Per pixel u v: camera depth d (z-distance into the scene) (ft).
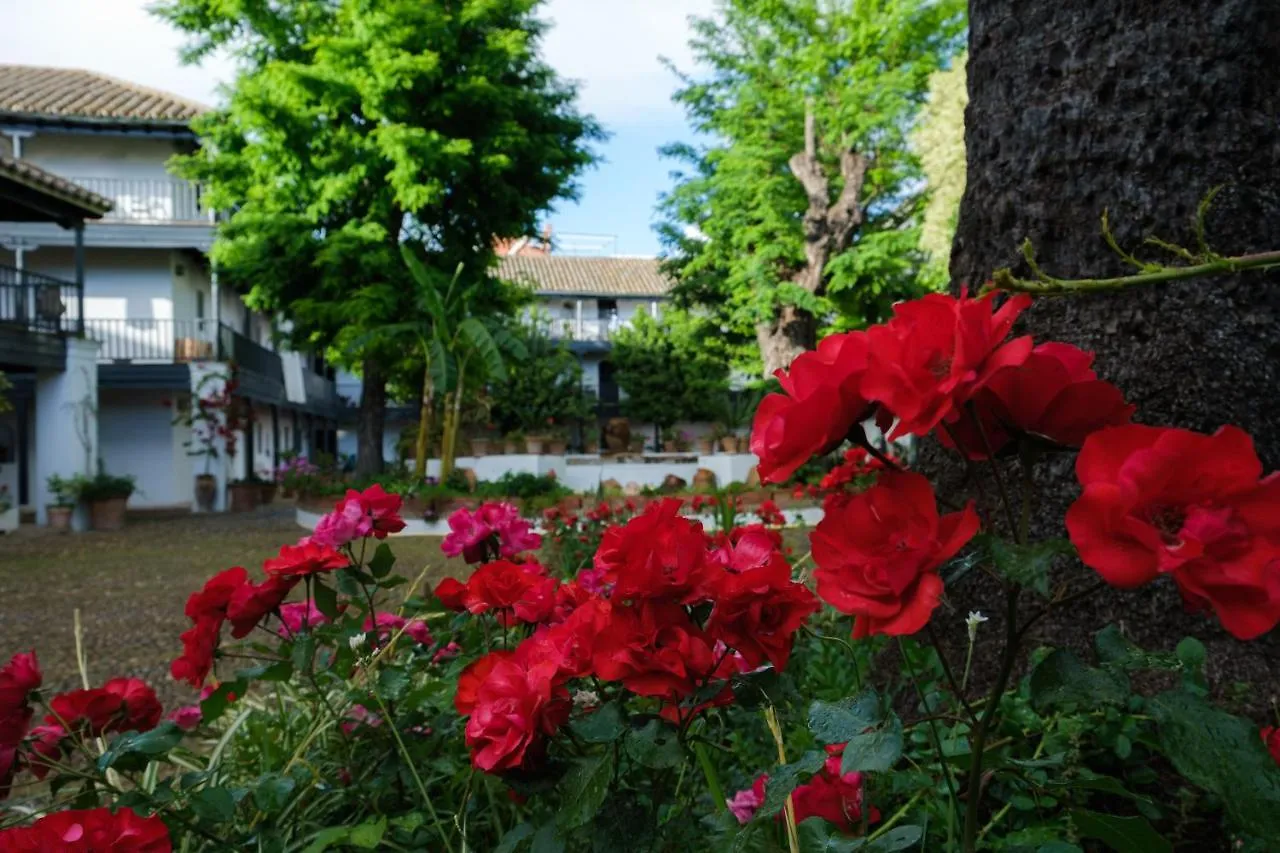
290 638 6.06
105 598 25.45
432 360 48.70
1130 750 4.66
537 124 60.59
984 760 3.62
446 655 6.82
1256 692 5.42
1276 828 2.61
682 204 79.51
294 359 99.19
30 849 3.67
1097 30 6.80
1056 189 6.96
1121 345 6.61
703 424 102.53
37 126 66.44
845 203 64.54
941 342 2.71
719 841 3.37
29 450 68.64
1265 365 6.25
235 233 55.98
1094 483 2.26
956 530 2.56
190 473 73.97
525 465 48.93
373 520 6.01
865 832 3.75
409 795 5.70
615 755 3.59
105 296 70.13
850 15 69.67
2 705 4.68
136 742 4.63
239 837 5.19
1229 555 2.14
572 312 125.90
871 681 7.72
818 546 2.74
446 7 56.08
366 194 56.34
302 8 55.57
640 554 3.38
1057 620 6.34
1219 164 6.40
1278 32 6.46
